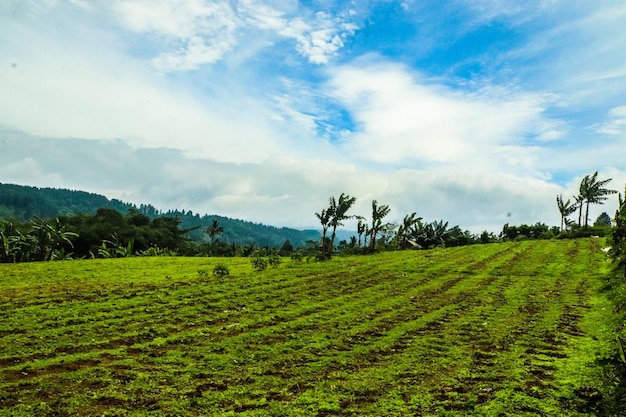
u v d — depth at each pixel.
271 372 10.27
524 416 7.39
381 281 26.95
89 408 7.96
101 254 55.97
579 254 36.56
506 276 28.22
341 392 8.83
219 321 16.03
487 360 11.02
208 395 8.68
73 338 13.16
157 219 98.44
